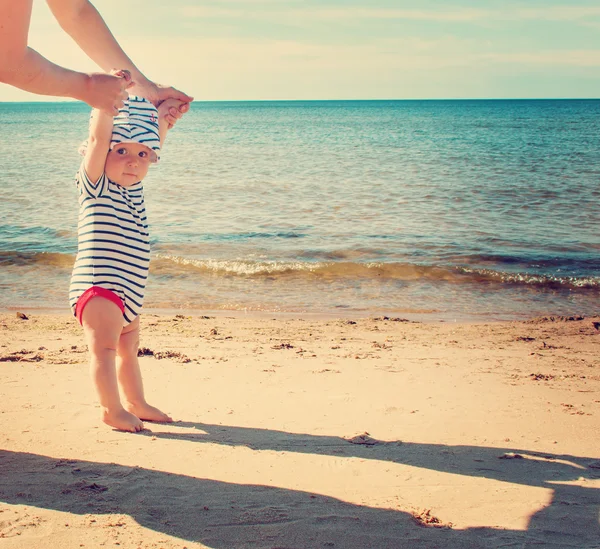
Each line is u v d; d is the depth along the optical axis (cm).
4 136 5238
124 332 375
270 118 11175
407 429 390
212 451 333
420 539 244
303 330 754
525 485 305
